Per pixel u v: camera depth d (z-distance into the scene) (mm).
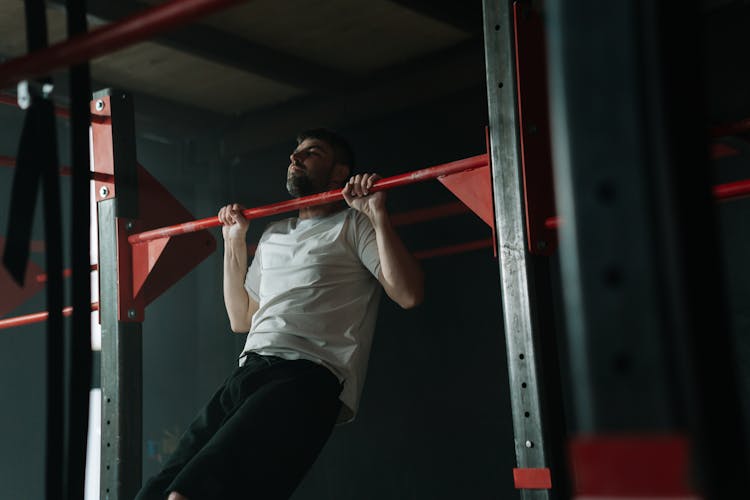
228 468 1970
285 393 2115
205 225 2578
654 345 650
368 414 4914
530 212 1797
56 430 1099
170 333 5477
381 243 2221
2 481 4688
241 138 5496
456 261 4719
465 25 4328
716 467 641
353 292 2307
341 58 4875
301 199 2377
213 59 4523
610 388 666
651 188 665
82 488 1109
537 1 4188
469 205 2041
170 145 5609
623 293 668
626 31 680
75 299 1119
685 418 638
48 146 1182
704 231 700
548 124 1885
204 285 5559
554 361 1765
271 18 4387
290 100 5344
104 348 2658
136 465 2578
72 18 1217
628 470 645
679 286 651
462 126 4730
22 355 4887
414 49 4789
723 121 3961
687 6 743
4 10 4082
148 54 4629
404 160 4949
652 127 669
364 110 5043
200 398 5469
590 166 689
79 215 1138
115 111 2775
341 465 4949
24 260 1164
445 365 4684
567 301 703
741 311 3865
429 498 4629
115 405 2594
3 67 1261
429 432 4688
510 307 1791
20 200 1183
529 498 1700
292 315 2260
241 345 5332
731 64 3969
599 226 683
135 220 2746
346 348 2240
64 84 4715
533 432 1714
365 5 4254
